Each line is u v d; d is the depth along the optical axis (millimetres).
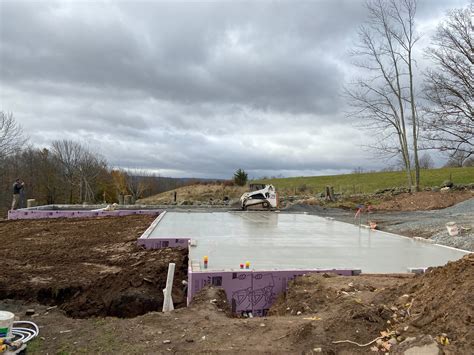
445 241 9906
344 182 39656
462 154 24375
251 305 6082
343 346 3508
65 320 4668
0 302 5836
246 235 10383
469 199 19562
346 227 12383
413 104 24812
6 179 32219
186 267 7742
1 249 9477
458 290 3652
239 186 42469
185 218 15172
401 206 21250
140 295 6410
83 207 22297
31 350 3750
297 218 15438
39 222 14867
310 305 4965
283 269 6375
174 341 3838
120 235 11438
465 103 23312
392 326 3711
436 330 3375
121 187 41719
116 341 3896
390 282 5574
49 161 40969
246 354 3480
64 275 7195
